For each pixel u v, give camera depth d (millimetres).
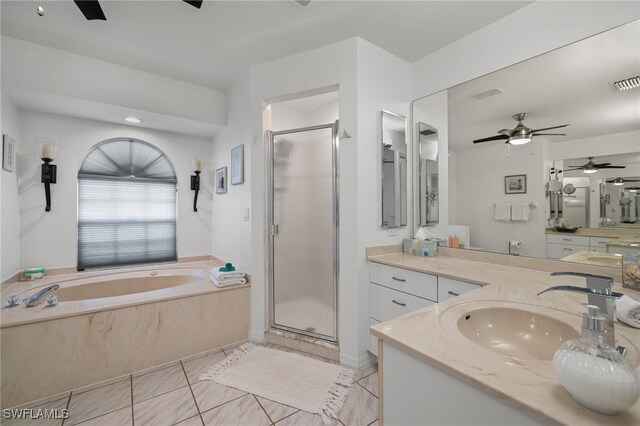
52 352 1679
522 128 1762
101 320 1822
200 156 3514
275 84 2293
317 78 2123
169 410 1561
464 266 1805
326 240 2268
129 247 3100
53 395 1668
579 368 483
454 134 2094
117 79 2451
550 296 1169
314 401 1625
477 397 587
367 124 2045
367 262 2047
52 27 1930
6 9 1740
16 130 2416
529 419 510
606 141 1455
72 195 2758
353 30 1931
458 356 665
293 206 2373
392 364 770
